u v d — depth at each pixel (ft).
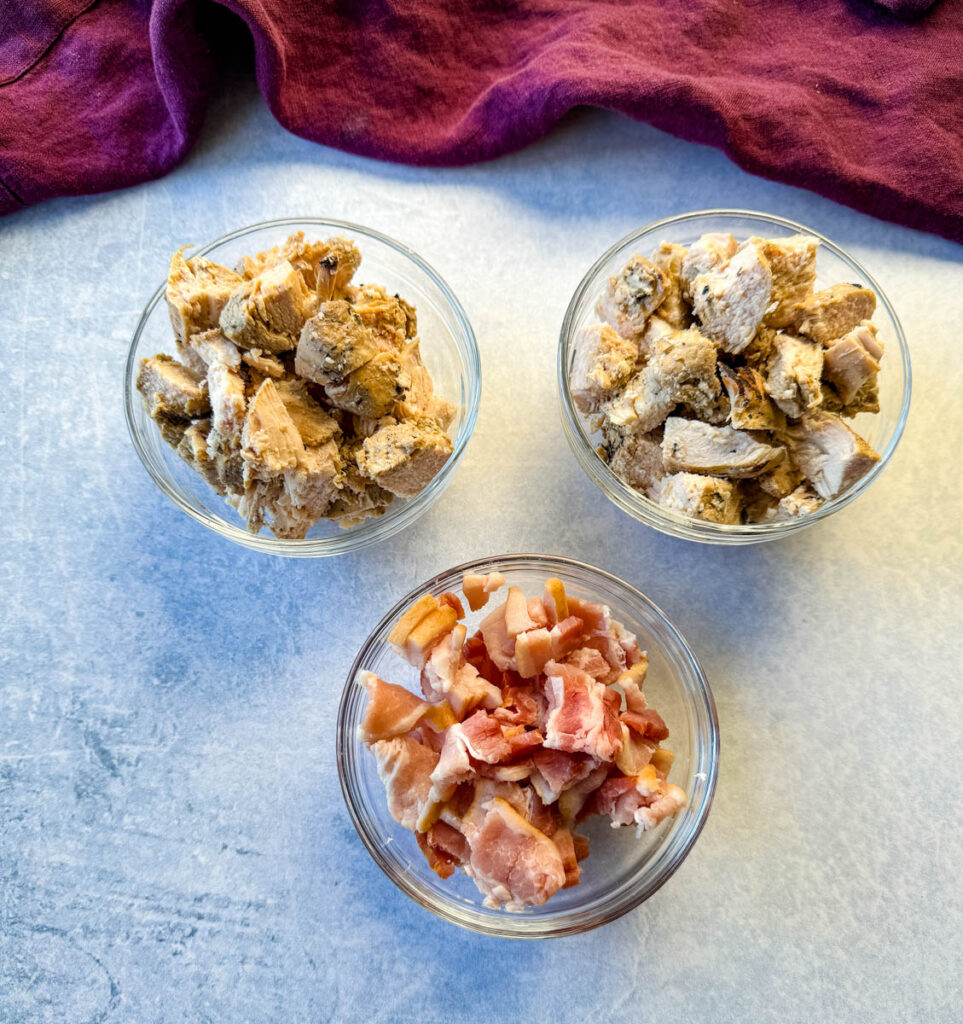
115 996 1.18
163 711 1.23
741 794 1.19
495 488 1.24
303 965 1.18
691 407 1.09
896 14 1.26
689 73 1.29
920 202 1.24
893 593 1.22
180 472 1.23
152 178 1.30
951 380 1.25
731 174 1.29
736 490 1.12
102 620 1.24
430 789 1.06
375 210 1.30
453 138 1.29
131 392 1.17
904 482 1.23
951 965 1.15
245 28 1.29
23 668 1.24
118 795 1.21
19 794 1.22
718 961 1.16
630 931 1.17
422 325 1.26
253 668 1.23
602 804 1.07
